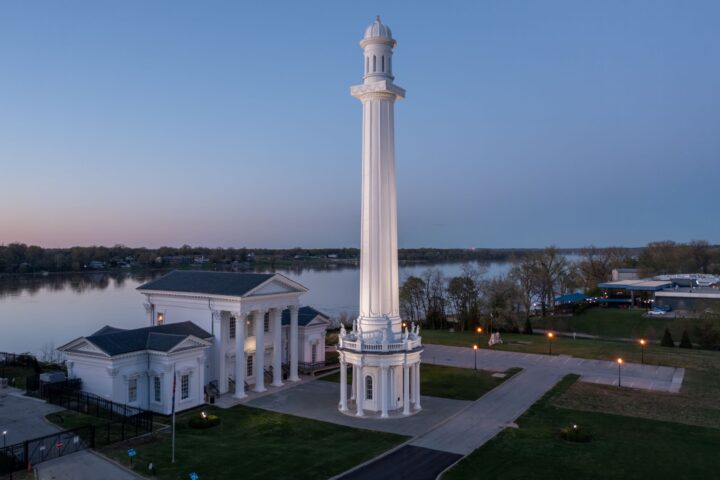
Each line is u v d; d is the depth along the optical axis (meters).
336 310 179.38
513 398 66.38
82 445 48.03
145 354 61.25
